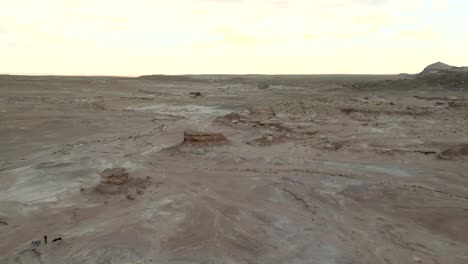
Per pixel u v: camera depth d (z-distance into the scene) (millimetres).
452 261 12727
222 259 12820
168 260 12766
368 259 12859
